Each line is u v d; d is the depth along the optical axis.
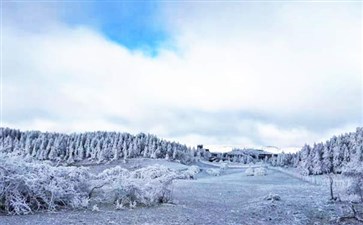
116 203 14.55
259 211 14.43
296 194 22.22
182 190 25.17
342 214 13.44
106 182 15.17
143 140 96.00
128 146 91.69
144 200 15.01
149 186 15.90
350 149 63.78
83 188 14.92
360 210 14.22
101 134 94.31
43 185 12.72
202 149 137.25
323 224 11.91
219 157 140.38
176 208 14.43
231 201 19.11
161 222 10.93
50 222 10.16
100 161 84.12
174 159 95.19
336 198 18.03
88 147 88.69
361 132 64.06
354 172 17.44
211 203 17.53
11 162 12.51
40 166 13.77
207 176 60.06
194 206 15.59
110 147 89.12
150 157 92.25
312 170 65.50
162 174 17.36
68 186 13.90
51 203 12.59
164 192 16.36
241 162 132.38
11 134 83.56
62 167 14.75
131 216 11.80
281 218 12.85
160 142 98.12
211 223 11.30
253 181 41.75
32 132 87.12
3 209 11.67
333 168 64.06
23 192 12.32
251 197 21.28
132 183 15.05
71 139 90.00
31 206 12.25
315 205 16.09
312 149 69.69
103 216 11.59
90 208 13.26
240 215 13.33
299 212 14.05
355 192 16.86
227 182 38.78
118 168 17.20
